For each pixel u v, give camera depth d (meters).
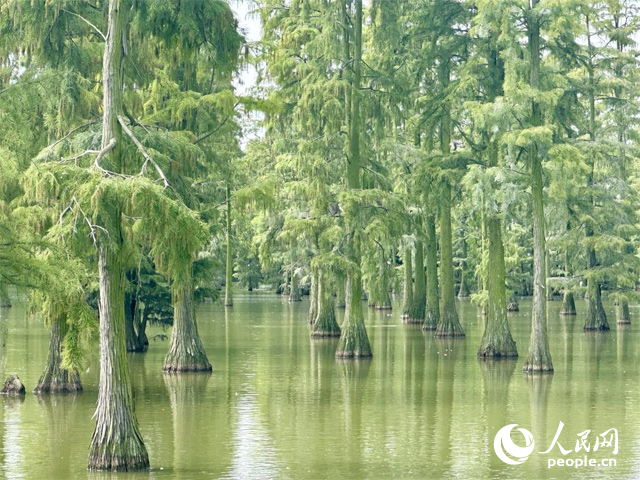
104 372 18.77
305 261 57.38
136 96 29.58
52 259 20.56
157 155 24.61
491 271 39.09
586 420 24.66
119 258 18.61
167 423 24.11
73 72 25.11
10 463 19.48
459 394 29.06
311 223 40.09
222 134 33.12
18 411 25.31
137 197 17.48
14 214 21.95
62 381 28.44
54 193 18.06
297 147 41.34
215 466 19.36
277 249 60.12
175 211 17.72
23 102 21.05
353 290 39.25
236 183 40.16
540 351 34.28
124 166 23.23
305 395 28.75
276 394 28.92
